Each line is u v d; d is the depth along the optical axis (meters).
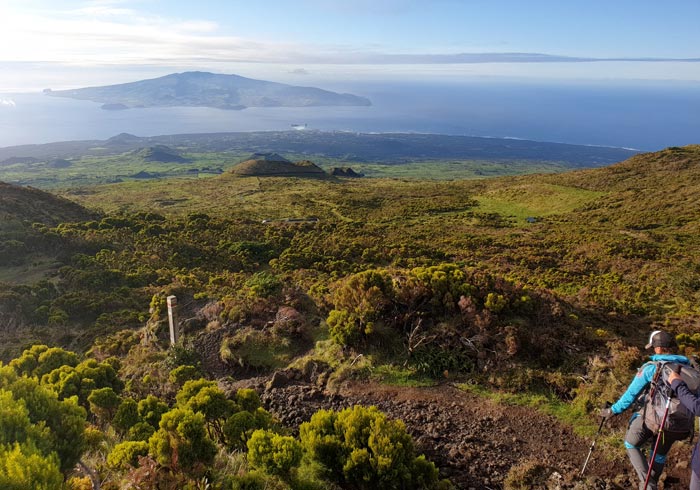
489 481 5.48
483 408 7.09
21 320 19.05
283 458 4.62
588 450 5.80
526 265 27.03
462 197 67.31
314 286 13.33
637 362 7.27
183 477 4.46
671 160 69.44
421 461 4.97
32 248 29.25
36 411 4.20
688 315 14.64
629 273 23.92
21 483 2.92
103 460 5.34
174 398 9.00
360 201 67.31
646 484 3.87
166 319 13.69
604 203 52.69
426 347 8.66
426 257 29.53
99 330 17.05
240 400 6.86
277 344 10.16
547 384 7.41
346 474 4.82
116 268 26.67
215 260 30.62
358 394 7.85
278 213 59.19
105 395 7.29
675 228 37.62
